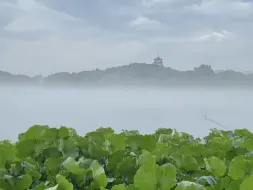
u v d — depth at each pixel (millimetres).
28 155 2713
